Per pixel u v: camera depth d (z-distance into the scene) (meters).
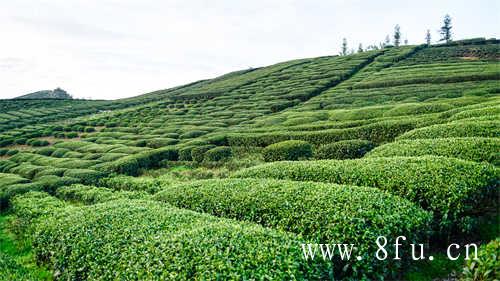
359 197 11.79
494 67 52.97
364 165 15.73
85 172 25.88
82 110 82.12
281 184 14.33
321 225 10.55
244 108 55.03
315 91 57.22
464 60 65.75
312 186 13.54
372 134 27.09
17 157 38.56
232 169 26.41
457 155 16.05
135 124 53.88
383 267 9.71
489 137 17.81
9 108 84.62
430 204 11.99
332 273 8.95
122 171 27.28
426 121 25.78
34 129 59.47
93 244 11.03
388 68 66.06
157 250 9.14
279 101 54.72
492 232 11.74
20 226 17.03
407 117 29.23
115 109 84.38
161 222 11.62
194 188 16.14
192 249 8.76
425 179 12.85
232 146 33.22
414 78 51.69
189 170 27.72
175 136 40.72
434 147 17.27
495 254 8.59
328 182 15.45
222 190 14.98
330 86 61.50
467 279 8.95
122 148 35.69
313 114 39.75
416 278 10.11
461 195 11.54
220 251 8.47
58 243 12.20
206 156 29.41
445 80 49.38
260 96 62.00
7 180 26.28
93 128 54.78
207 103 64.44
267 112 49.91
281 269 7.90
